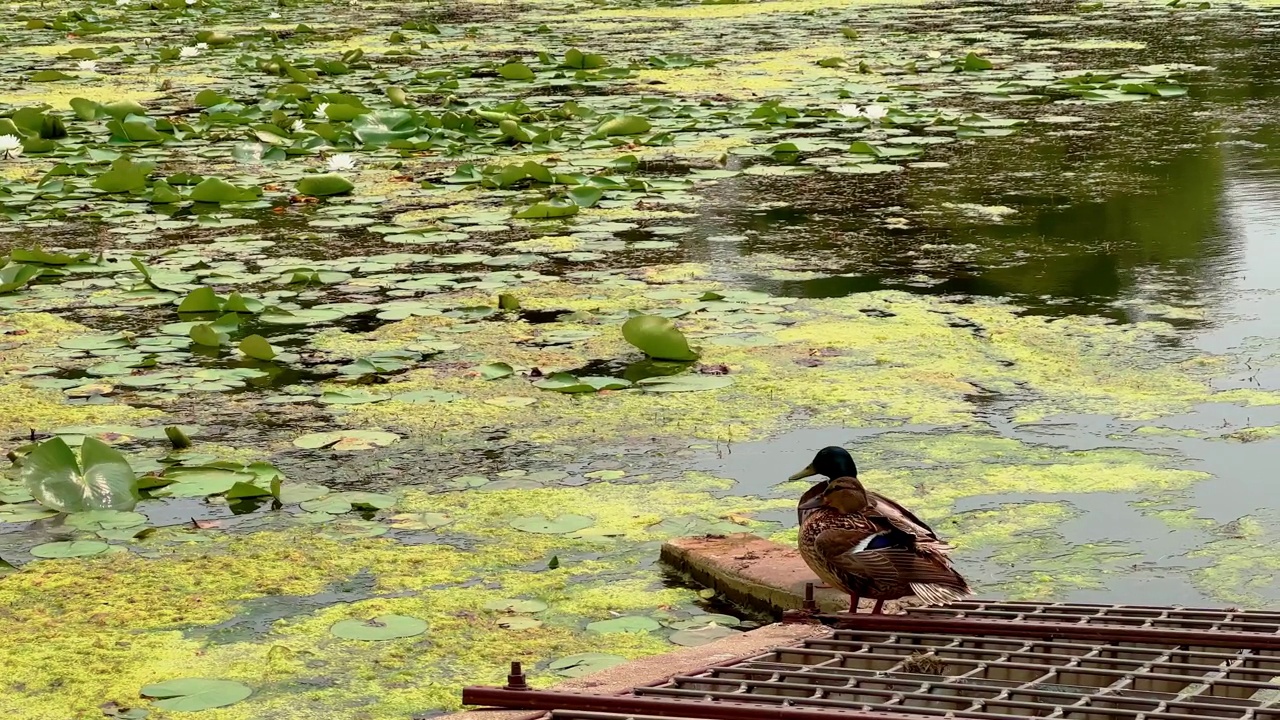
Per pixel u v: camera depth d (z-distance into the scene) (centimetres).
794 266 805
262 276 794
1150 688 319
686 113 1332
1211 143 1149
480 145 1210
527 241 877
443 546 452
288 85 1417
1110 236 859
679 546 440
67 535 461
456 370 633
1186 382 598
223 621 400
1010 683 315
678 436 549
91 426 561
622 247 858
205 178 1072
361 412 580
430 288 766
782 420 564
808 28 2123
